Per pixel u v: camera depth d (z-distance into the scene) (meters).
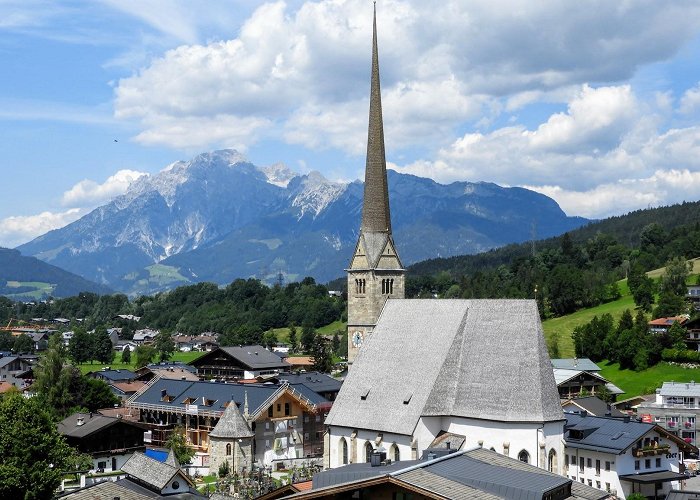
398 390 122.75
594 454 147.25
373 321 156.25
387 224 159.75
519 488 71.75
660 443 149.00
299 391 190.38
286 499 71.56
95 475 153.25
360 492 70.75
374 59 163.00
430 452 91.31
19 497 117.06
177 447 167.25
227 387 188.88
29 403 125.56
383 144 161.62
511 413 113.81
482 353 119.75
